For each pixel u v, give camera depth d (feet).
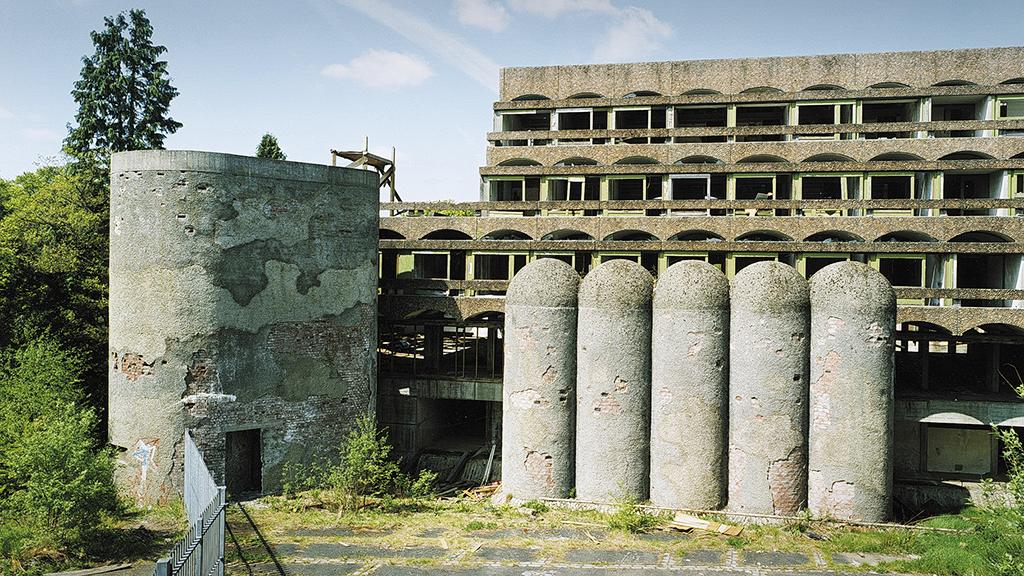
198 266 69.21
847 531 65.62
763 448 69.21
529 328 75.92
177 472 69.77
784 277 70.54
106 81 120.88
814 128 117.80
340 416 78.79
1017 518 52.24
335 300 78.07
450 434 112.88
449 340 134.00
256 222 71.92
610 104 129.18
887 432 69.05
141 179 69.56
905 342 106.93
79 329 98.94
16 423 68.39
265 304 72.90
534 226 108.37
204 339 69.62
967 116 125.90
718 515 68.69
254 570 51.52
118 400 71.77
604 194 122.83
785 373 69.15
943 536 61.77
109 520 60.49
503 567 53.78
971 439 92.12
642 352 73.51
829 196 132.36
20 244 103.81
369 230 81.51
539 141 133.18
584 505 71.67
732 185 117.60
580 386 75.15
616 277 74.33
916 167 110.32
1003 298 88.69
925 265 107.86
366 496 73.41
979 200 100.83
